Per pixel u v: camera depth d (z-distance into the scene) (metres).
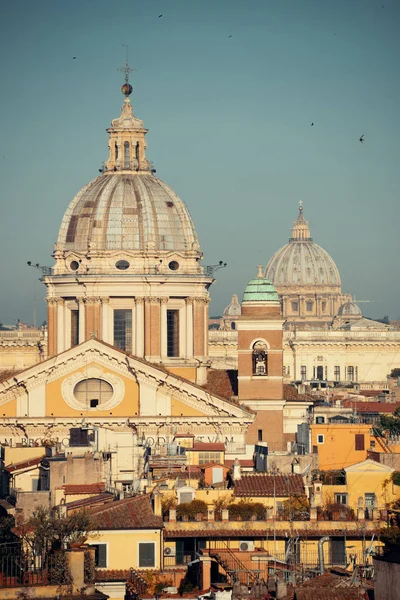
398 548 132.62
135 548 164.25
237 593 139.12
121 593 156.38
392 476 193.38
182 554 170.88
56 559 142.12
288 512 178.50
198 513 176.12
